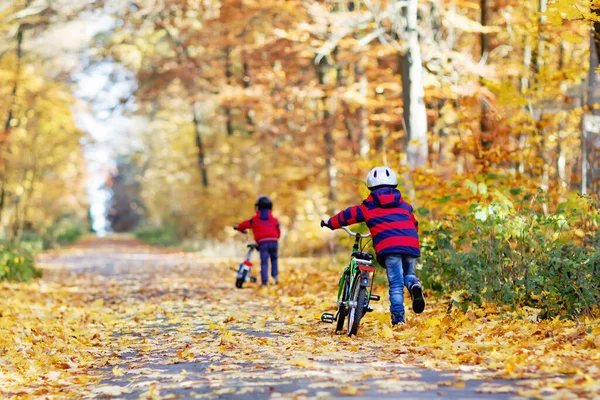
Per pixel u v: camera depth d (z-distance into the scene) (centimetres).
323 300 1314
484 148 1689
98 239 8062
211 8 3434
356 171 2381
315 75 3084
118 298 1662
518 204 1185
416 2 1969
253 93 2912
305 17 2298
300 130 3011
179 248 4812
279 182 3241
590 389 541
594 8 1166
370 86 2609
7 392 698
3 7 3300
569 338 776
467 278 1030
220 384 654
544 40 1805
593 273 905
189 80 3600
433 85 1967
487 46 2120
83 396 671
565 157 1998
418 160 1914
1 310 1317
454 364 696
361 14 2084
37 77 3697
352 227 1526
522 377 615
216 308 1355
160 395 626
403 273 924
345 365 719
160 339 1014
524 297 994
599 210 988
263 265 1689
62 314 1350
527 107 1800
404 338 878
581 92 1709
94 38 3691
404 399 551
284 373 687
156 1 3466
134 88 3706
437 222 1284
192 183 4556
